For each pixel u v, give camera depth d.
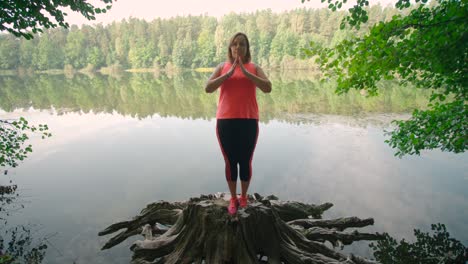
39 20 4.38
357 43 3.47
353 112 11.76
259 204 3.17
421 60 3.34
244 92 2.59
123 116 12.83
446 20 2.90
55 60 68.94
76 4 4.86
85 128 10.53
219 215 2.95
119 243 3.66
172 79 37.28
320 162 6.40
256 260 2.97
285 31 54.12
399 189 4.96
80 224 4.09
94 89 25.17
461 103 4.05
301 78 30.61
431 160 6.21
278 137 8.58
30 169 6.32
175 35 71.06
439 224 3.92
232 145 2.68
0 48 62.25
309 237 3.60
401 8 3.18
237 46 2.55
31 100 18.05
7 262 3.26
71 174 6.02
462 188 4.89
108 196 4.96
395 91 16.48
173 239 3.26
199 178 5.71
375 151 7.01
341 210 4.36
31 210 4.48
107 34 77.25
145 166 6.45
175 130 10.07
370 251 3.47
